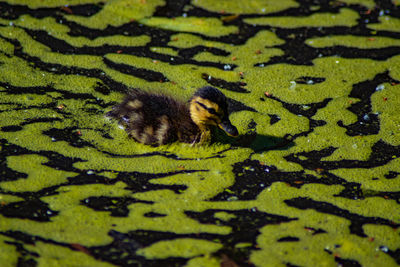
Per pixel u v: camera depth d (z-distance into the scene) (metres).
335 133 9.24
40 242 6.56
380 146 8.96
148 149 8.66
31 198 7.30
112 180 7.82
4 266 6.12
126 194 7.56
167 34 12.05
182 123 8.88
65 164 8.05
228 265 6.43
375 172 8.34
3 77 9.95
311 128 9.37
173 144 8.83
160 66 10.86
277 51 11.67
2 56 10.58
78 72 10.39
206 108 8.73
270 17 13.02
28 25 11.78
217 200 7.58
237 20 12.80
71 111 9.27
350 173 8.30
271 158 8.59
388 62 11.42
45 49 11.02
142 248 6.61
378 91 10.46
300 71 11.02
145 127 8.68
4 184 7.51
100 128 8.95
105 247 6.58
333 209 7.52
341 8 13.59
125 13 12.73
